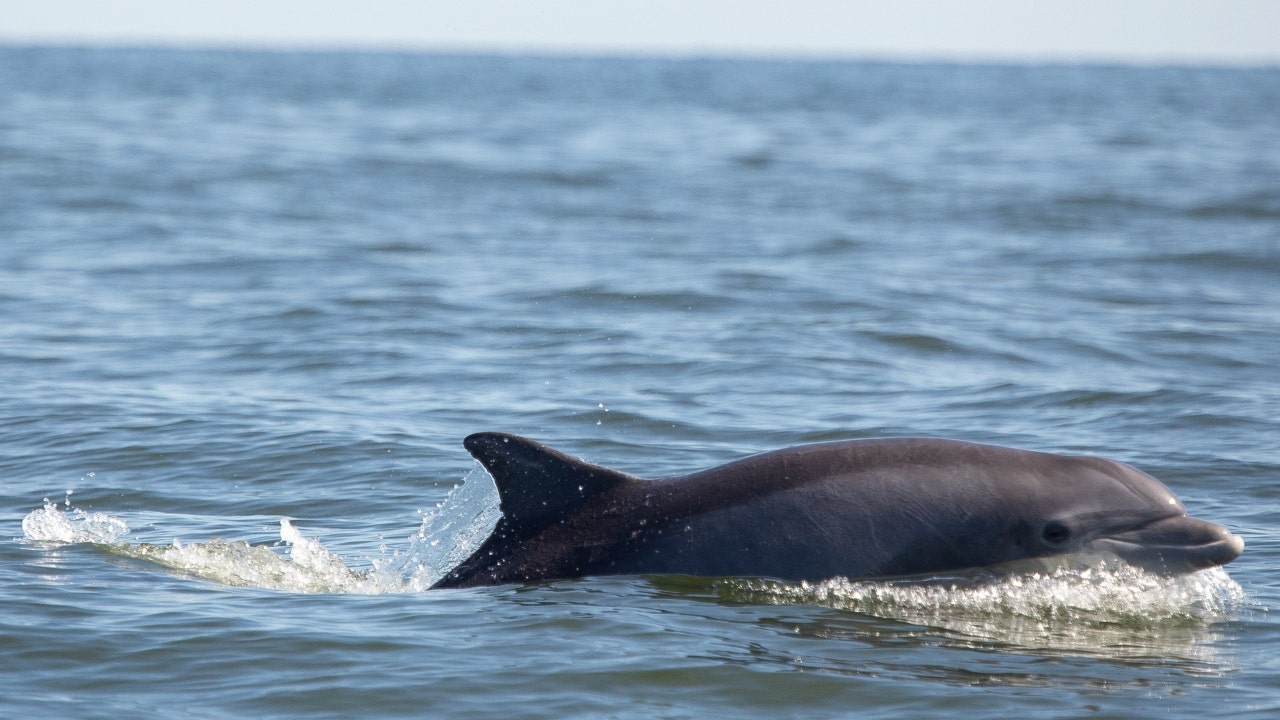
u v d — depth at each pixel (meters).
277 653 30.70
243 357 68.75
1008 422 55.88
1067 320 79.62
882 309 82.19
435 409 58.19
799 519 35.53
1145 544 35.09
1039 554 35.16
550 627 32.22
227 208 135.00
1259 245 112.69
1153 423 55.62
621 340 72.50
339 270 97.12
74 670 29.75
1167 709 28.20
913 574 35.19
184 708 27.91
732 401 59.72
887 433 54.03
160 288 89.06
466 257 104.44
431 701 28.34
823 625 33.03
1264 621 34.09
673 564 35.62
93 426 55.00
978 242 117.12
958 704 28.48
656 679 29.47
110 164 172.88
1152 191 157.00
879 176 181.62
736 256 106.50
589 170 186.25
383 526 43.44
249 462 50.34
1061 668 30.70
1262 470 48.50
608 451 51.62
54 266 97.12
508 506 36.94
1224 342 73.44
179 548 39.59
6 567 37.22
